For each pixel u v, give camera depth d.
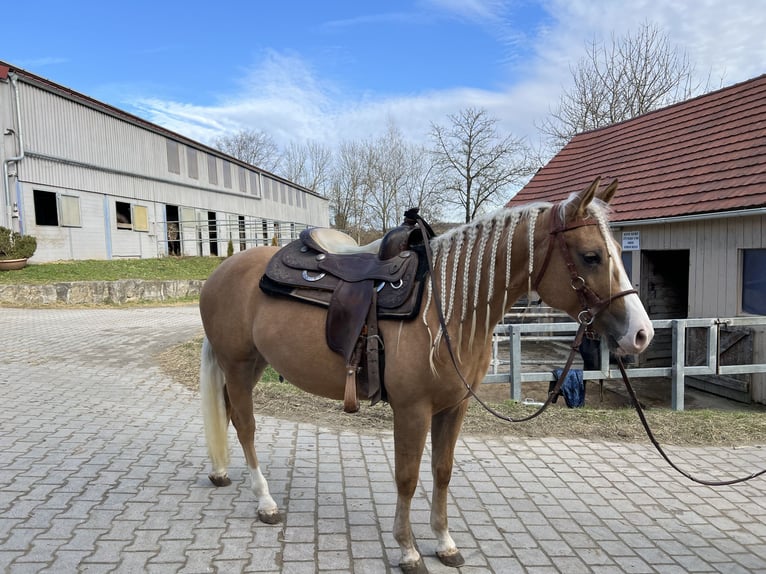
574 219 2.05
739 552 2.72
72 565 2.40
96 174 17.12
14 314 11.79
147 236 19.86
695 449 4.24
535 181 12.83
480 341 2.28
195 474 3.53
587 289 2.02
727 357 7.20
